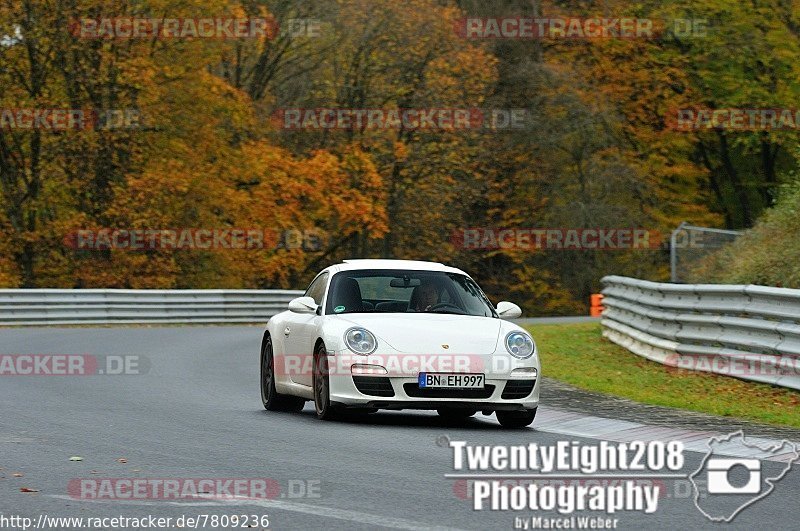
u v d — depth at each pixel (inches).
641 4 6166.3
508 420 1333.7
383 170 5915.4
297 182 5442.9
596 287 6225.4
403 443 1159.6
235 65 6205.7
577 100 5930.1
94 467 993.5
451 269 1508.4
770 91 5969.5
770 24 5885.8
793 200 2854.3
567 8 6323.8
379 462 1031.0
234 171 5388.8
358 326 1341.0
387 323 1350.9
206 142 5339.6
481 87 5871.1
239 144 5698.8
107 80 4926.2
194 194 5231.3
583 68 6112.2
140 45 5012.3
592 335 2832.2
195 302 4121.6
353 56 5920.3
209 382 1884.8
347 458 1054.4
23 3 4840.1
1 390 1692.9
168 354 2456.9
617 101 6190.9
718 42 5920.3
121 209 4909.0
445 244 6210.6
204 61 5270.7
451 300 1444.4
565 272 6225.4
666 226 6067.9
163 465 1006.4
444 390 1291.8
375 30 5831.7
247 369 2158.0
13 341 2728.8
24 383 1811.0
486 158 6013.8
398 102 5979.3
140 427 1275.8
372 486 910.4
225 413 1446.9
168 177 4960.6
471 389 1293.1
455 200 6131.9
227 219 5502.0
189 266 5319.9
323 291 1469.0
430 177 5984.3
